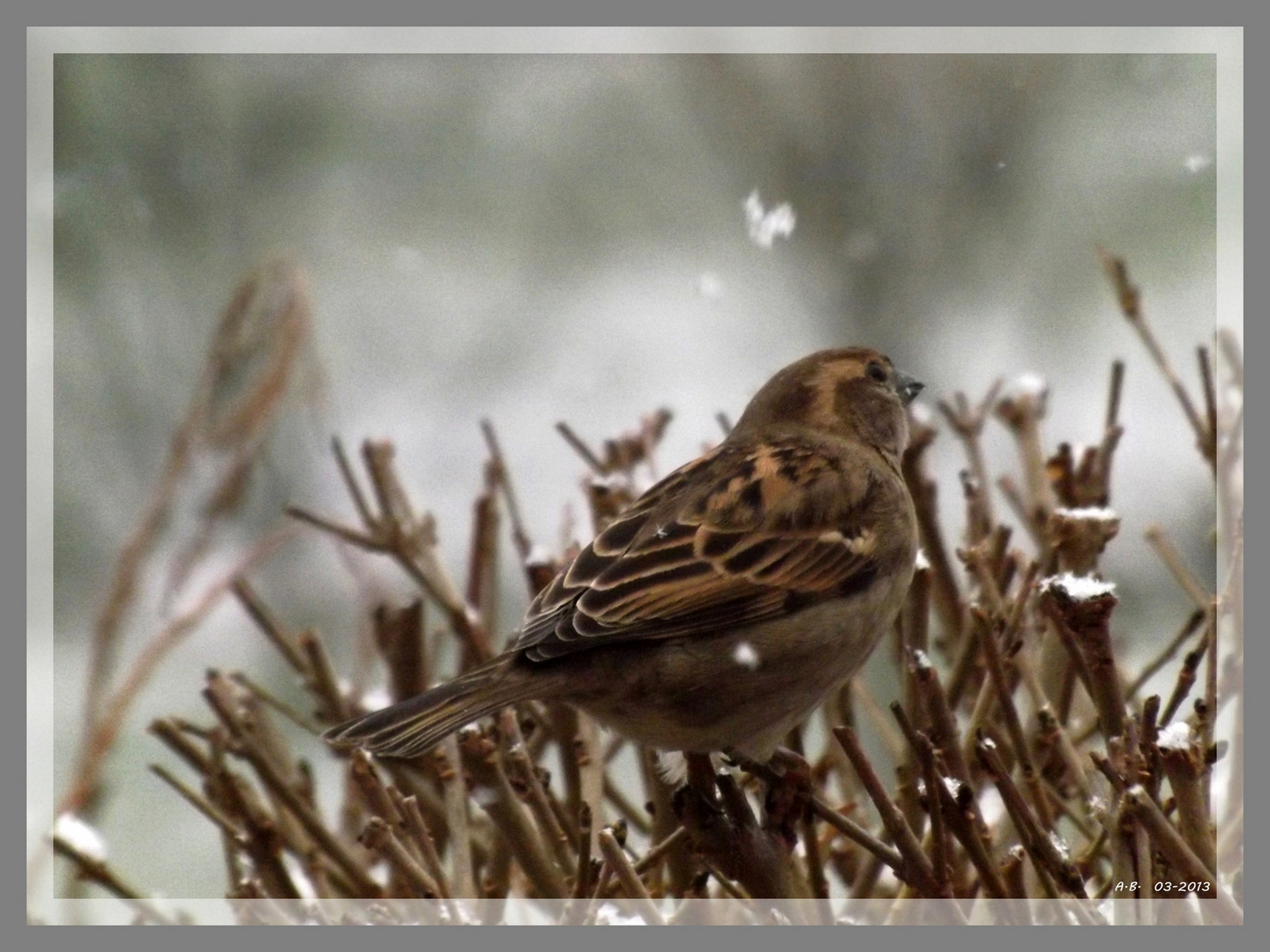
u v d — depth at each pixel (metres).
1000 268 17.47
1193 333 15.99
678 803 6.90
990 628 6.53
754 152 17.98
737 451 8.38
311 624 13.39
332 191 16.78
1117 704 6.27
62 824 7.25
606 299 17.42
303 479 13.90
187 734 9.24
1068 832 7.96
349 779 8.30
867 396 8.91
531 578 8.34
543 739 8.22
